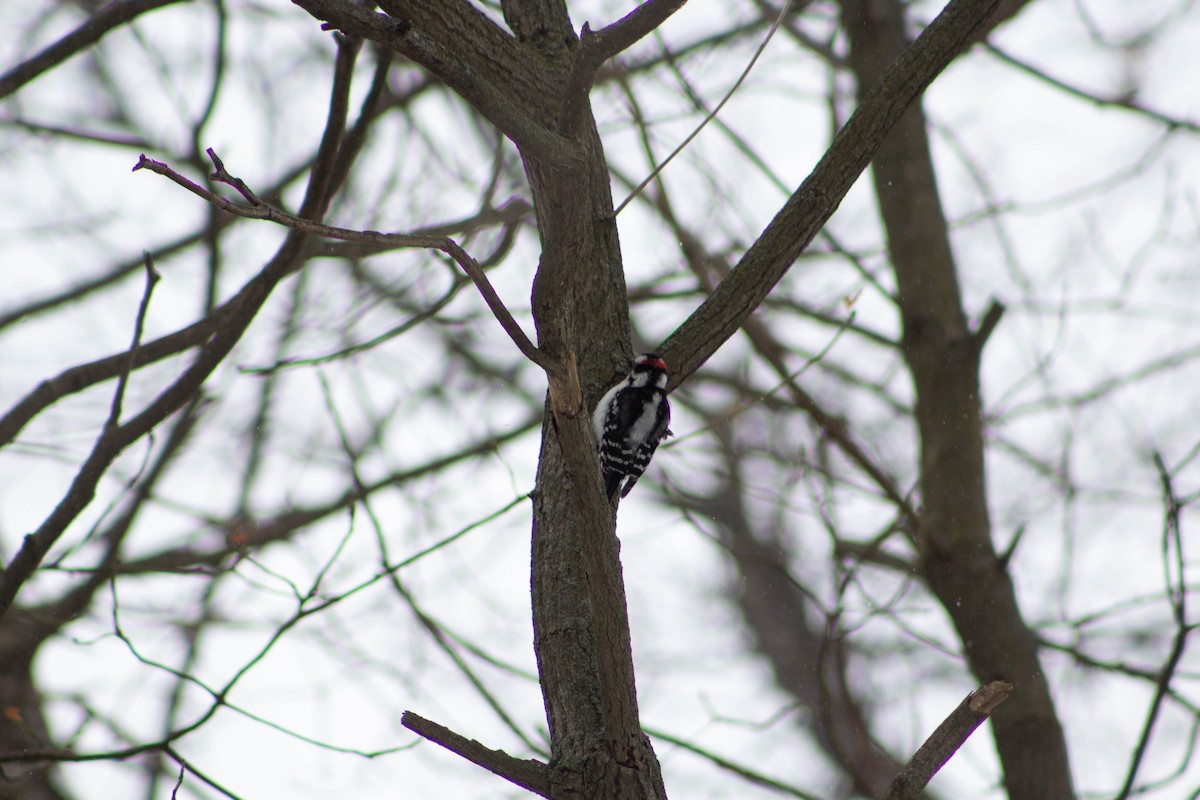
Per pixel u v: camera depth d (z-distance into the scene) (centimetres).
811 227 850
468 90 587
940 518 1213
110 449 945
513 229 1270
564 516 777
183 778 859
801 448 1248
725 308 838
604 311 859
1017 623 1177
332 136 991
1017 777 1124
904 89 861
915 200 1342
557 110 790
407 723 656
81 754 863
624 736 680
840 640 1172
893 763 1720
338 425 1022
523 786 675
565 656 732
